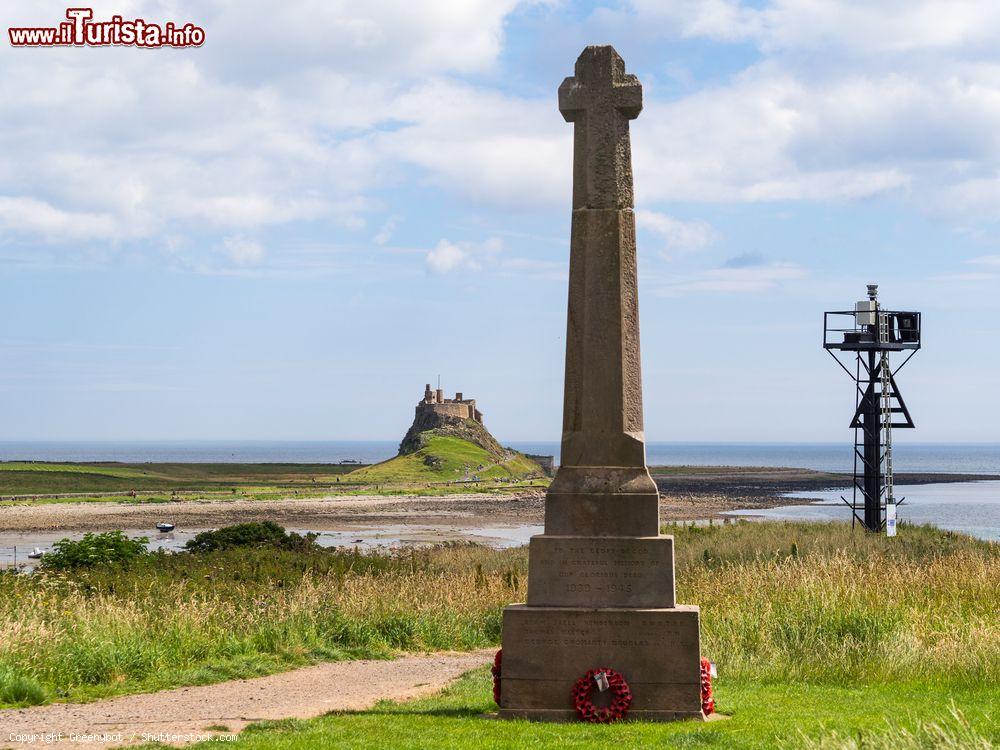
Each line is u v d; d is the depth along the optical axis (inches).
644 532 480.7
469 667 698.8
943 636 614.9
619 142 506.3
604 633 467.2
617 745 386.9
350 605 826.8
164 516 3348.9
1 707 504.1
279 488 4992.6
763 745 379.9
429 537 2677.2
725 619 674.8
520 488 5059.1
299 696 558.3
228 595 832.9
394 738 406.9
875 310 1825.8
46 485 4901.6
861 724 410.3
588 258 503.2
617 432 492.1
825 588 717.3
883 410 1808.6
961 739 359.6
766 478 6501.0
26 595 720.3
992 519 2967.5
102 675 585.3
